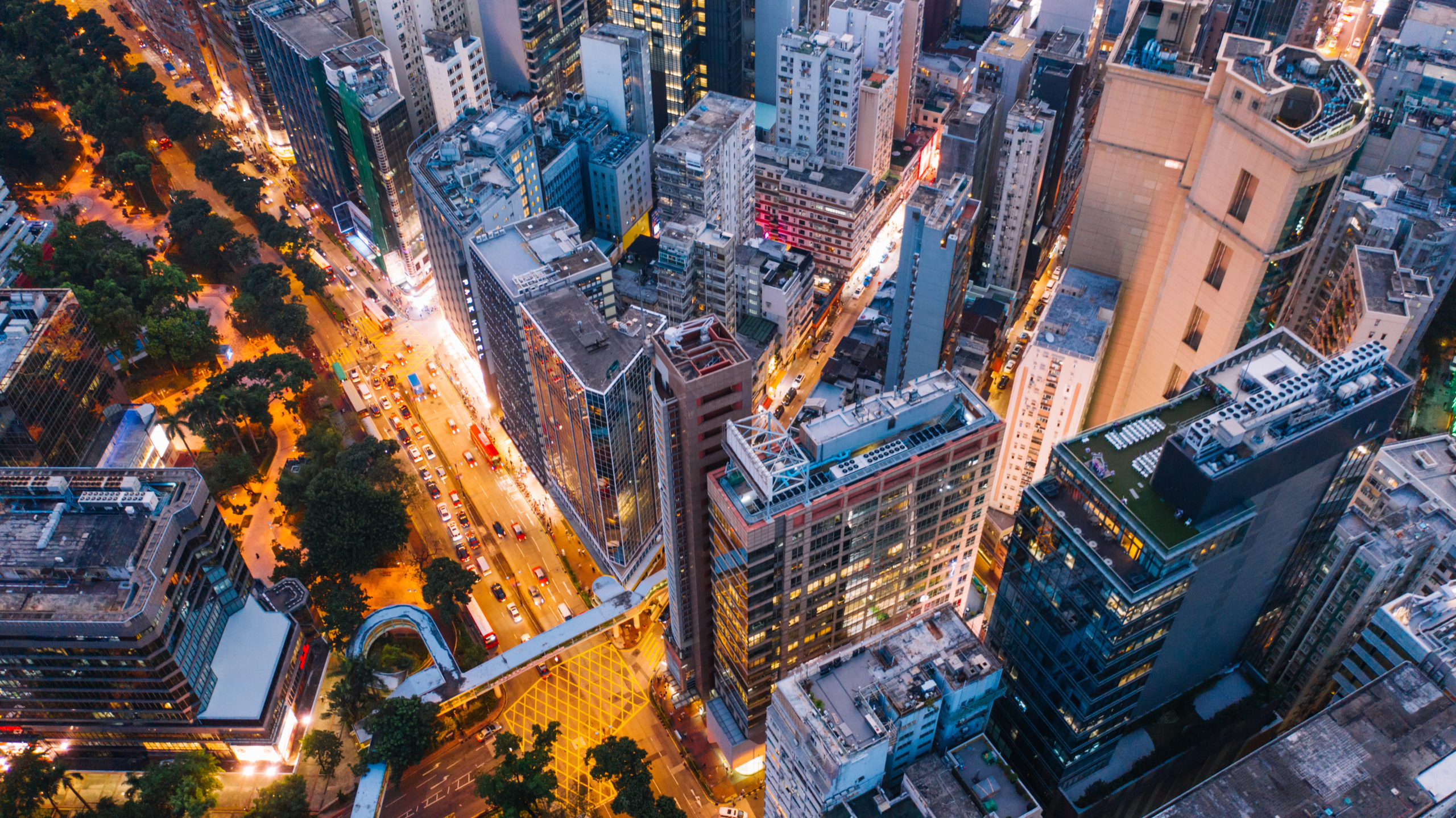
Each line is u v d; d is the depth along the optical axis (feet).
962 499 641.81
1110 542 534.78
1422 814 485.97
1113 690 567.18
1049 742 623.36
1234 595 586.04
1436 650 540.11
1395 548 607.37
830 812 527.81
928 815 512.63
